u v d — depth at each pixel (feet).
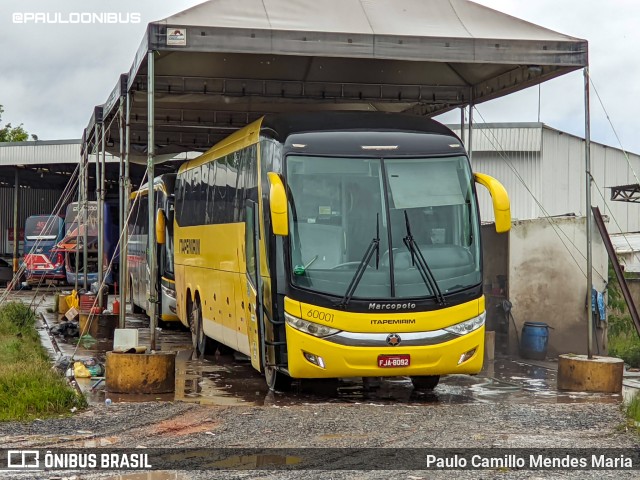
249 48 46.24
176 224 70.23
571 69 52.01
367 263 39.75
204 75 59.77
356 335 39.14
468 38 48.83
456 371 40.22
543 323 60.34
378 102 63.98
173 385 43.21
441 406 39.58
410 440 31.65
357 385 46.70
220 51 45.83
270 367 43.21
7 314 75.46
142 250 85.97
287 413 37.29
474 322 40.47
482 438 31.99
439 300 39.78
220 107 68.49
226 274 51.29
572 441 31.45
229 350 60.80
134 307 93.97
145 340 69.92
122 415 36.45
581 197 132.16
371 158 41.22
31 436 32.12
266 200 42.55
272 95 61.77
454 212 41.11
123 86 57.16
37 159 153.89
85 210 81.92
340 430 33.55
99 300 69.92
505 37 49.42
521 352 60.54
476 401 41.57
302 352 39.37
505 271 62.90
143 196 86.43
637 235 104.17
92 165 151.02
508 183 128.26
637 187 98.89
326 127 42.42
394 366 39.34
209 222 56.54
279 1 48.39
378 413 37.40
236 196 49.21
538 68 52.60
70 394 38.27
